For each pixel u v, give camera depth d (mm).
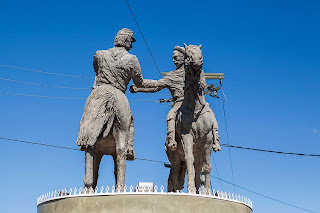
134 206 7723
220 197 8172
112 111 8672
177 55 10164
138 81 9305
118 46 9250
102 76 8930
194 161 9289
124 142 8703
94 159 9016
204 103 9062
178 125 9047
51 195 8438
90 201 7883
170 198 7805
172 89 9938
